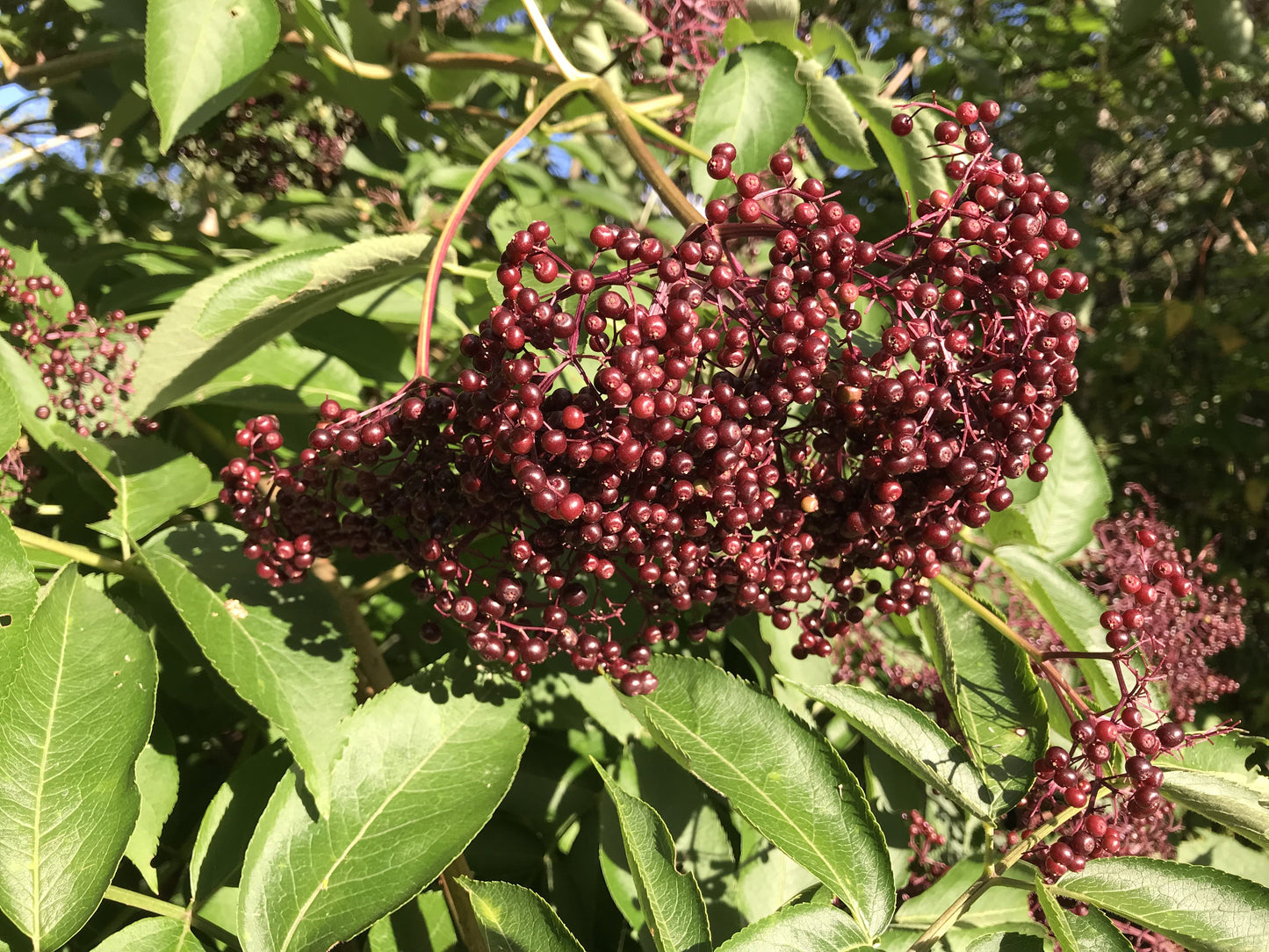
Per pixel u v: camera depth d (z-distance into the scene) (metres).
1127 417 0.93
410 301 0.37
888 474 0.22
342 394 0.34
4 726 0.23
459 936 0.28
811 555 0.26
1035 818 0.28
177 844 0.33
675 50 0.43
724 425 0.21
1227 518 0.84
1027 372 0.22
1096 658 0.26
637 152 0.30
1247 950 0.23
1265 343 0.88
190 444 0.39
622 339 0.21
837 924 0.23
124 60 0.42
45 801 0.22
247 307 0.25
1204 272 1.00
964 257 0.23
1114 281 1.11
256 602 0.26
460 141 0.53
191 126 0.26
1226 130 0.79
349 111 0.51
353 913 0.23
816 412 0.23
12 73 0.43
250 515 0.25
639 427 0.21
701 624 0.28
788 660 0.35
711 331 0.22
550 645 0.26
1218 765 0.30
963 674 0.29
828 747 0.25
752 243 0.37
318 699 0.25
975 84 0.69
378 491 0.24
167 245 0.43
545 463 0.22
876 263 0.28
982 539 0.34
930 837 0.32
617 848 0.29
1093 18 0.81
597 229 0.22
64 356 0.31
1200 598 0.40
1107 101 0.83
